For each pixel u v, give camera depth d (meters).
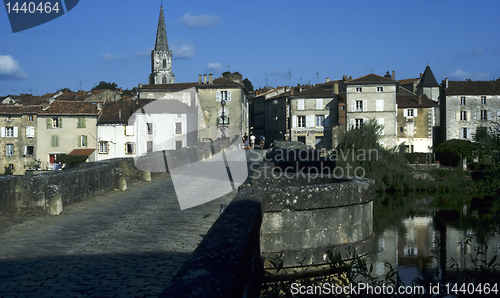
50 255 5.74
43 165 57.03
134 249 6.04
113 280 4.68
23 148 57.66
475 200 31.88
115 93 79.00
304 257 6.41
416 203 31.05
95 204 10.50
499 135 20.67
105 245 6.28
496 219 23.62
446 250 15.22
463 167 44.84
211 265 2.45
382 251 15.10
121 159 16.06
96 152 56.56
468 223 22.66
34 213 8.99
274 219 6.36
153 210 9.35
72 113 56.84
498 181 19.98
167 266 5.23
